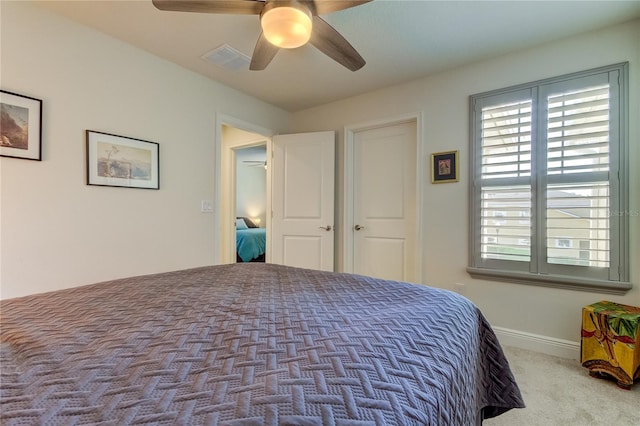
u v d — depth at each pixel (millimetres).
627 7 1781
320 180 3336
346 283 1307
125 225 2199
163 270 2422
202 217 2705
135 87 2252
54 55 1862
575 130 2096
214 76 2717
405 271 2955
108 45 2105
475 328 1054
